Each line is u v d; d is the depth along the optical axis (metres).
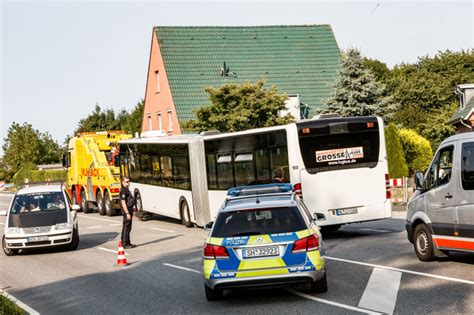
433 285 10.77
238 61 54.69
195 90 51.94
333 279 11.86
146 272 14.43
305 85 53.97
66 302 11.65
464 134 12.26
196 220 23.36
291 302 10.16
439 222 12.70
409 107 57.22
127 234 19.47
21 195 20.52
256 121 39.19
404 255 14.22
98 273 14.91
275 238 9.99
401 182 29.16
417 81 62.53
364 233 19.25
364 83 42.38
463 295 9.89
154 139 27.84
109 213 31.97
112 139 34.41
